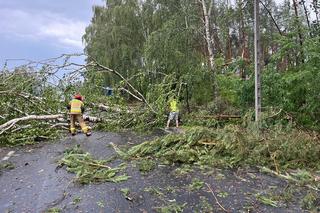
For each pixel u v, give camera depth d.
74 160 7.09
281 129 8.58
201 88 14.59
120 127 12.32
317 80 9.57
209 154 7.30
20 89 11.32
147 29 26.86
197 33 18.08
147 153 7.65
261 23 25.25
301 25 10.95
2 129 9.74
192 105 14.69
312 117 10.02
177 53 15.70
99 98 12.84
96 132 11.66
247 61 12.73
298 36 10.92
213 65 15.11
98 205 5.02
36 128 10.61
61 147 9.10
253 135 7.77
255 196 5.35
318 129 9.48
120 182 5.91
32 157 8.08
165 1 21.97
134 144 9.32
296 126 9.59
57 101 11.85
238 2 20.33
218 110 13.32
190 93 14.36
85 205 5.03
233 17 21.36
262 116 9.16
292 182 6.03
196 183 5.80
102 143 9.47
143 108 12.59
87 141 9.86
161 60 15.72
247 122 9.89
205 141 7.67
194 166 6.87
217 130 7.95
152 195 5.36
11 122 10.03
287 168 6.80
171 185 5.80
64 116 11.63
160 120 12.30
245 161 6.98
